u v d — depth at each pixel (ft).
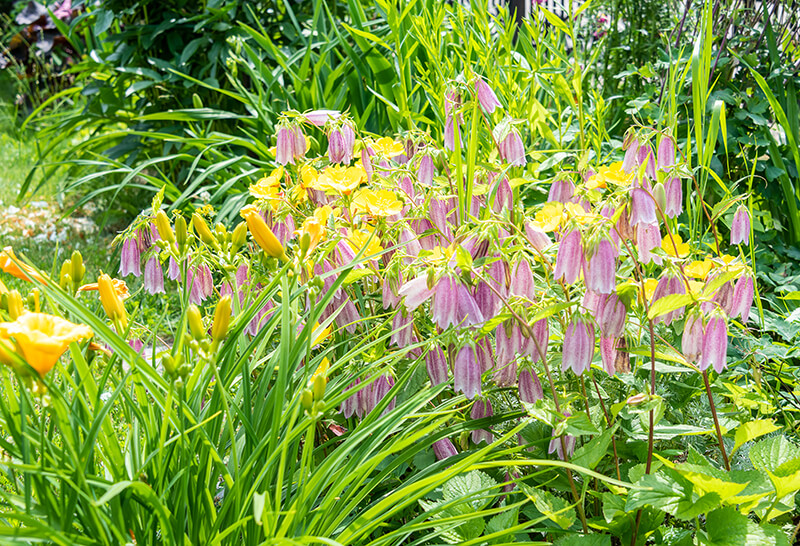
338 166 7.30
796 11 12.87
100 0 17.98
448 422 6.32
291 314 5.67
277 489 4.08
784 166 11.57
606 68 15.03
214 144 12.35
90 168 19.92
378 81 13.07
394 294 6.12
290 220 7.10
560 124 11.72
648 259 6.03
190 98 17.12
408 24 13.01
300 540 3.80
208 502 4.67
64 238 17.20
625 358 5.90
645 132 7.18
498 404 6.71
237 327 5.02
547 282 6.51
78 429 4.36
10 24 30.76
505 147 7.18
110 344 4.36
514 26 12.59
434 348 5.69
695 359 5.71
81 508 4.41
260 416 5.22
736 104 12.38
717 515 4.98
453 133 7.85
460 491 5.49
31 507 4.17
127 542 4.39
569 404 5.76
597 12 16.39
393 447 4.63
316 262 5.73
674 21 13.55
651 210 5.62
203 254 6.59
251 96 13.05
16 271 4.66
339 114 7.63
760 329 8.71
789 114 12.30
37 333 3.59
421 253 6.15
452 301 5.22
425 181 7.44
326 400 5.37
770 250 11.39
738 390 6.59
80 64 16.79
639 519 5.48
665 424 6.38
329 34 15.96
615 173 6.56
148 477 4.65
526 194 11.45
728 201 6.76
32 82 30.12
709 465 5.48
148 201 18.33
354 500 4.91
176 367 4.12
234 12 15.67
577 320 5.17
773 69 12.26
